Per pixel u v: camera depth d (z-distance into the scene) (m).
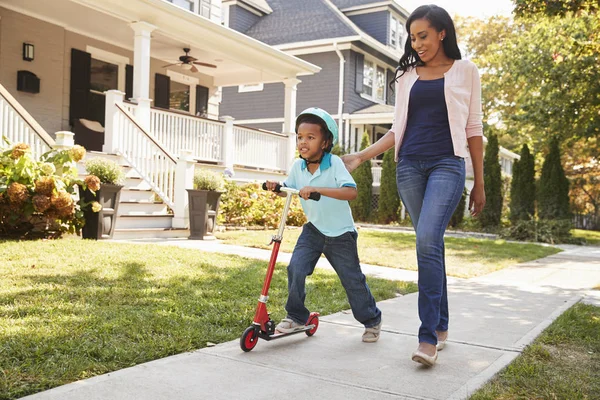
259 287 4.88
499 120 27.59
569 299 5.29
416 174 3.17
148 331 3.28
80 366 2.63
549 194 15.86
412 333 3.69
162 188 9.41
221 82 15.92
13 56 10.66
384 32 24.50
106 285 4.50
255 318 3.13
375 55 23.58
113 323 3.37
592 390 2.67
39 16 10.97
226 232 10.03
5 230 7.11
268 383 2.61
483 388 2.62
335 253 3.34
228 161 12.30
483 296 5.34
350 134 22.47
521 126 21.00
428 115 3.13
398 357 3.13
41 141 7.74
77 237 7.68
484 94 26.23
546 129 18.12
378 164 22.42
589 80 15.89
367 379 2.73
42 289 4.18
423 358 2.86
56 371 2.55
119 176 7.75
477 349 3.35
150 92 13.79
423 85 3.13
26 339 2.93
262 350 3.16
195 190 8.74
